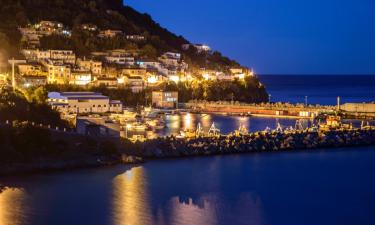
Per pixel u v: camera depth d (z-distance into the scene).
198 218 121.31
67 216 119.75
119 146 178.12
